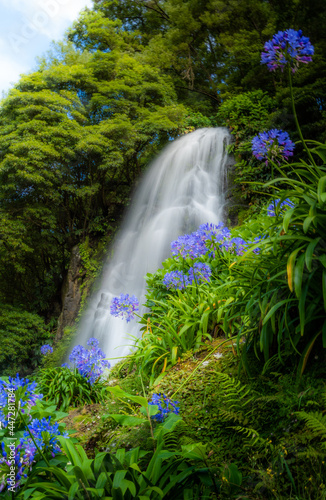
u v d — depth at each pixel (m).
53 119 16.44
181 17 20.25
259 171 12.97
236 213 13.13
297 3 16.58
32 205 16.53
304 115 13.72
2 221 15.70
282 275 2.57
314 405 2.10
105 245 17.48
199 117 19.62
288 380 2.40
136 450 2.08
